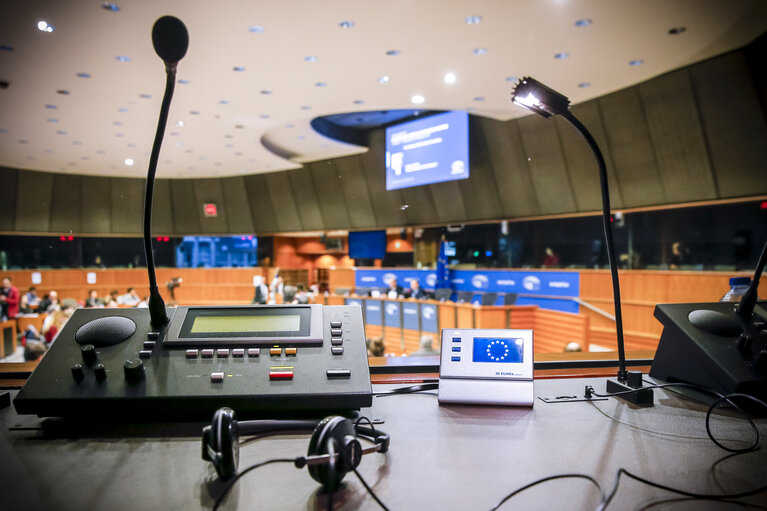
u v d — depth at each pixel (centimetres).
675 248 805
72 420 92
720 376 106
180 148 891
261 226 1285
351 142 982
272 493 66
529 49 461
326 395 88
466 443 85
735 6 382
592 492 66
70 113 659
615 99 668
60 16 389
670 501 64
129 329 100
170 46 75
